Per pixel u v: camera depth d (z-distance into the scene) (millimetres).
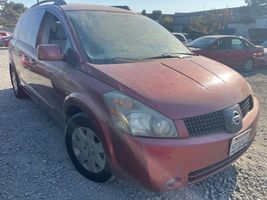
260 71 12039
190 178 2654
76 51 3275
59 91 3539
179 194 3025
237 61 11383
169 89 2740
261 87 8438
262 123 5102
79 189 3049
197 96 2742
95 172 3086
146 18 4375
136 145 2506
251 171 3457
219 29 38188
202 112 2639
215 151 2668
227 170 3463
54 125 4641
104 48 3367
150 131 2521
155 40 3896
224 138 2695
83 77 3045
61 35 3662
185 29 45250
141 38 3803
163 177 2539
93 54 3244
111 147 2686
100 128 2746
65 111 3361
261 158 3771
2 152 3777
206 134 2641
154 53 3611
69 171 3361
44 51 3295
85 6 4023
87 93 2904
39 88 4312
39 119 4895
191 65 3373
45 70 3916
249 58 11711
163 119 2523
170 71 3098
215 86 2967
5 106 5570
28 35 4891
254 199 2982
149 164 2492
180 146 2502
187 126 2566
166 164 2516
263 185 3201
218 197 2998
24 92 5699
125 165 2621
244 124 2961
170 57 3598
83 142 3141
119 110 2596
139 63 3229
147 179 2525
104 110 2707
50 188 3057
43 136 4246
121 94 2662
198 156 2586
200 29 37938
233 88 3074
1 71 9516
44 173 3318
